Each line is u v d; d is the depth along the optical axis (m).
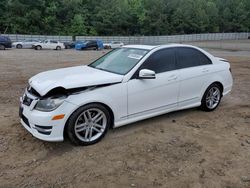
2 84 8.68
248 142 4.38
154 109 4.81
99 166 3.58
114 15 65.88
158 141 4.34
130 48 5.26
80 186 3.16
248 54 25.62
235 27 82.44
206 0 87.00
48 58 19.36
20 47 34.41
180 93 5.16
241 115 5.69
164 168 3.55
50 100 3.80
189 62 5.37
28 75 10.79
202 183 3.25
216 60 5.99
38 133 3.84
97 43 37.31
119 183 3.22
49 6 62.00
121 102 4.34
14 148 4.02
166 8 72.50
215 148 4.14
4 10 57.94
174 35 66.75
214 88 5.84
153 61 4.79
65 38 52.22
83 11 64.94
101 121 4.25
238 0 85.88
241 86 8.77
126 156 3.85
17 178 3.30
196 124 5.10
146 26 69.00
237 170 3.54
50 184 3.19
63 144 4.16
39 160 3.71
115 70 4.68
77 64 15.38
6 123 4.96
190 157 3.86
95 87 4.09
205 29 77.94
